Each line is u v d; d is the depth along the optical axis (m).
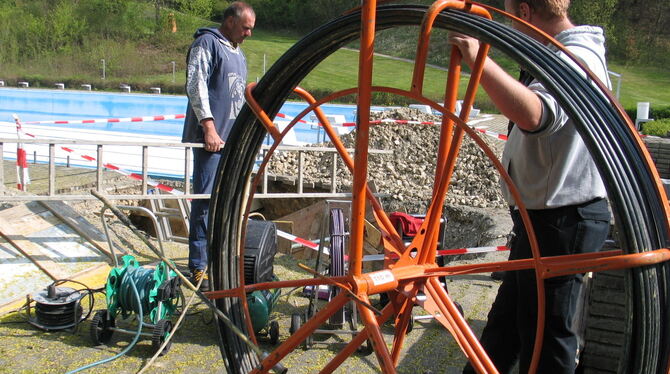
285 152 9.38
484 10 2.11
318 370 3.29
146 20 44.62
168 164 10.50
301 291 4.53
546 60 1.88
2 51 36.84
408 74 35.81
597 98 1.87
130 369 3.23
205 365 3.32
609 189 1.79
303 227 6.64
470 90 2.09
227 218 2.83
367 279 2.17
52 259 4.51
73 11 42.28
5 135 13.03
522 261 2.18
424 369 3.37
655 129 15.62
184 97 26.17
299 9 54.97
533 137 2.29
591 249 2.31
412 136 9.36
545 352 2.35
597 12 36.84
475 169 8.23
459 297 4.33
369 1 1.97
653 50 39.34
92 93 26.64
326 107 22.19
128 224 2.55
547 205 2.28
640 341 1.81
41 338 3.54
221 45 4.36
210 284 2.84
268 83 2.66
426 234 2.33
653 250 1.80
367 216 6.03
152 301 3.47
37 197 4.56
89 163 10.08
